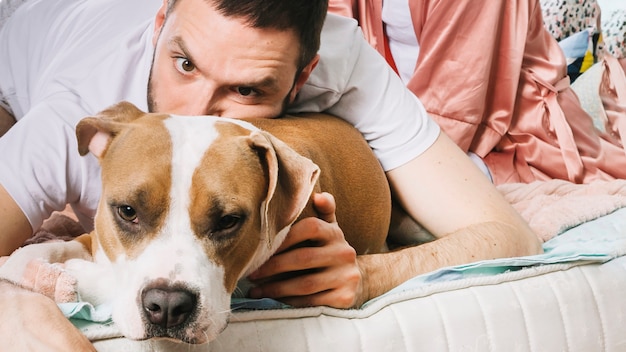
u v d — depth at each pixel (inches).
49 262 55.8
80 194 69.7
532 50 110.1
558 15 133.0
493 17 103.1
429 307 58.9
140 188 48.3
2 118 97.2
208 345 50.6
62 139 68.1
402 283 63.2
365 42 81.2
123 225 49.9
